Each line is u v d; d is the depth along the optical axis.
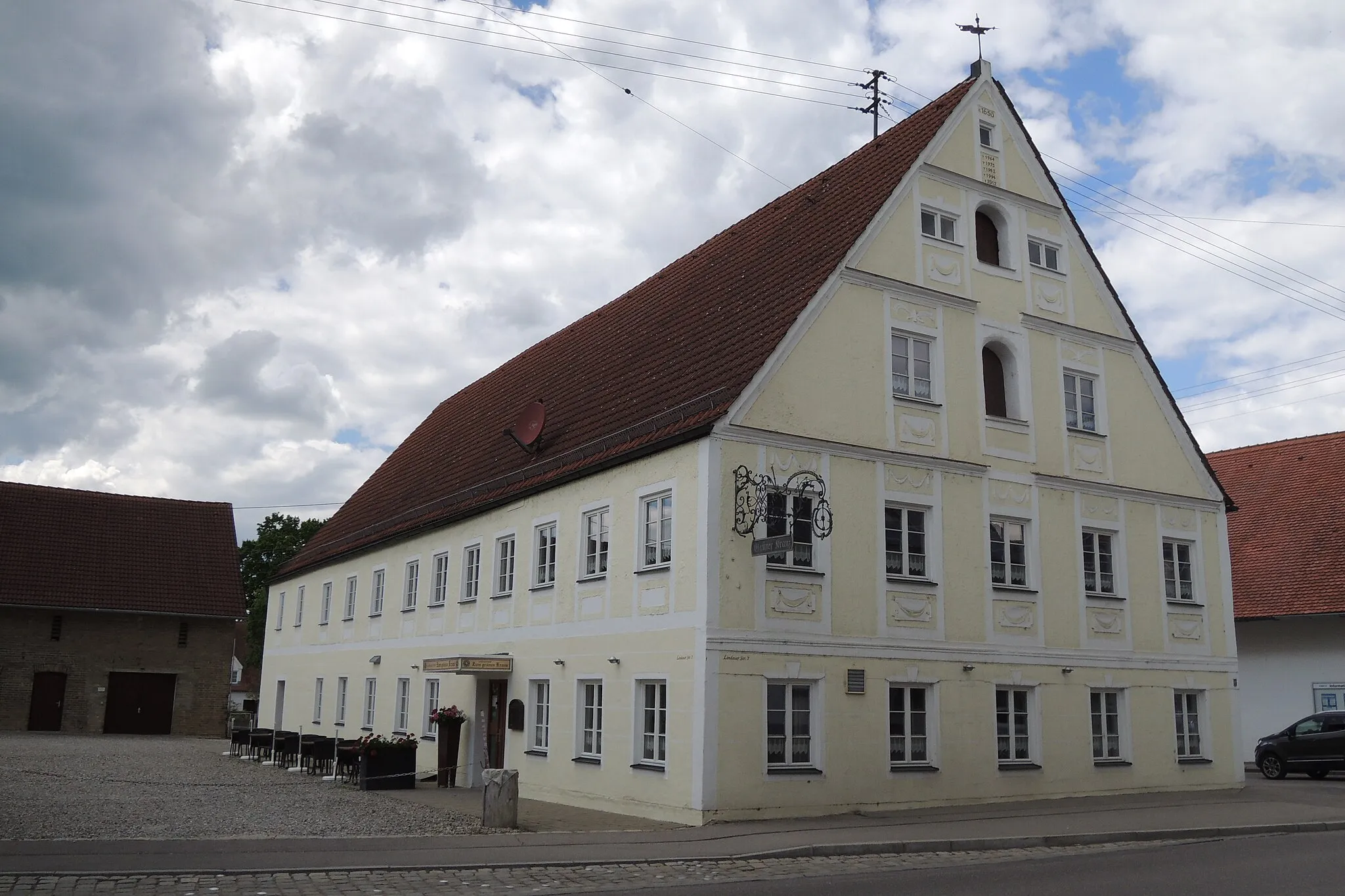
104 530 53.06
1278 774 30.86
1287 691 35.22
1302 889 12.17
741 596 19.61
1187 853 15.62
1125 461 26.45
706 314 25.67
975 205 25.06
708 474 19.69
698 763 18.77
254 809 19.20
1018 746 23.22
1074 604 24.61
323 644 39.62
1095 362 26.47
